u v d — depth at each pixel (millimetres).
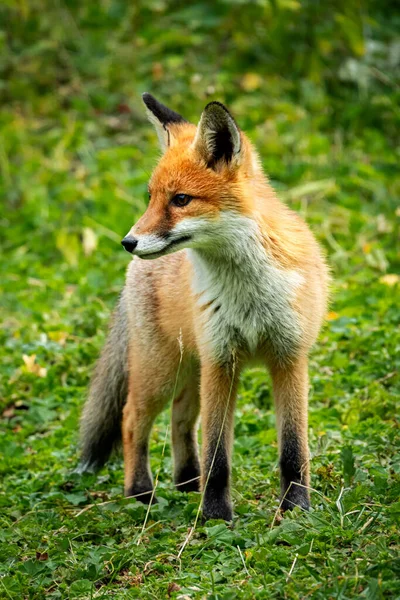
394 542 7727
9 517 9633
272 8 20188
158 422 12258
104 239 17469
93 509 9508
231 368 9211
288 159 19156
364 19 20156
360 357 12930
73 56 22859
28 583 8062
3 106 22094
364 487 8656
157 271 10195
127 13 23047
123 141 20312
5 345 14398
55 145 20375
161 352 10172
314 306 9266
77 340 14375
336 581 6980
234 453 10750
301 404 9148
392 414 11266
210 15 21703
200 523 9016
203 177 8852
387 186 18312
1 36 22469
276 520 8688
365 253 16125
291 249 9180
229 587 7430
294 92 21062
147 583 7844
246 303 9062
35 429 12242
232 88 20750
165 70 21578
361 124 20156
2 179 19781
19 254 17609
